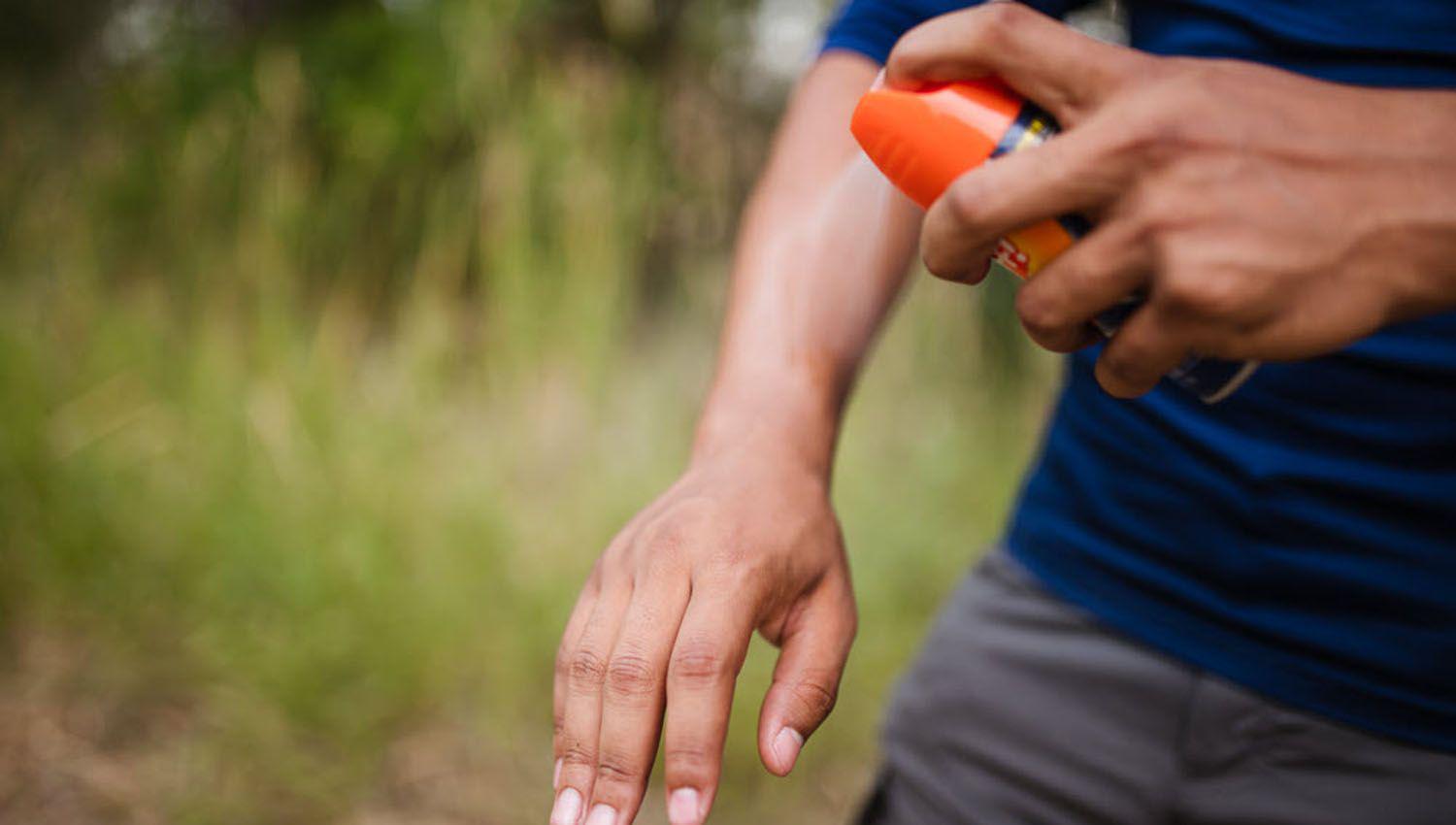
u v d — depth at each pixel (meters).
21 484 1.96
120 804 1.55
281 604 1.84
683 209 2.85
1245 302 0.34
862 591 2.06
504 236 2.51
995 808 0.80
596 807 0.46
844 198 0.66
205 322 2.43
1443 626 0.63
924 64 0.44
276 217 2.43
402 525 1.99
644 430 2.40
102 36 3.30
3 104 2.95
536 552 2.02
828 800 1.75
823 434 0.61
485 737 1.78
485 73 2.61
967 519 2.54
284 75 2.60
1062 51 0.39
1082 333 0.42
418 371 2.33
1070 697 0.77
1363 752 0.66
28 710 1.70
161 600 1.90
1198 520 0.69
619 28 2.86
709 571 0.49
